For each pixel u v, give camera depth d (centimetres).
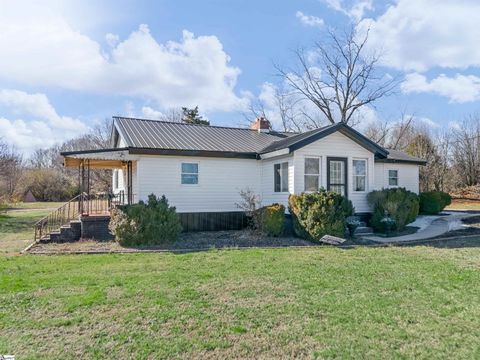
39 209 2578
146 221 1034
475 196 2938
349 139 1369
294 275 666
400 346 388
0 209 2270
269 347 387
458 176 3269
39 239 1105
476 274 672
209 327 434
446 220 1552
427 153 3111
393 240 1124
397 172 1786
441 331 425
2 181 2955
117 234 1021
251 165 1460
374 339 404
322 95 3231
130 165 1428
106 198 1727
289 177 1299
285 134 1856
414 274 675
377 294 557
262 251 914
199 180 1361
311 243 1070
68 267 737
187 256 848
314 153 1305
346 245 1028
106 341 399
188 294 552
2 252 948
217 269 712
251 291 569
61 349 381
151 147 1238
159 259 817
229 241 1102
